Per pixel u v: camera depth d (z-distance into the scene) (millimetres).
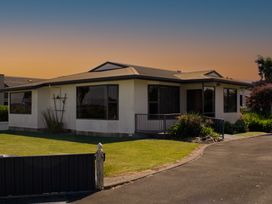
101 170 8359
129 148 14742
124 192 8094
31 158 8078
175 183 8781
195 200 7371
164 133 18719
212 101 22438
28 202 7598
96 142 17297
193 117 18375
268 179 9008
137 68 22594
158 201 7383
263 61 44344
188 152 13617
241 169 10344
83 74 24516
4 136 21047
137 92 19734
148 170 10234
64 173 8227
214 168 10555
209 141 17297
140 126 19734
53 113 24078
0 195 7961
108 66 24625
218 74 26016
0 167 7953
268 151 14039
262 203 7062
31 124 24906
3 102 45906
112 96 20312
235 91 24953
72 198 7824
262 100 30781
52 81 23750
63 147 15727
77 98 22172
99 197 7805
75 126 22359
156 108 20891
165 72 23906
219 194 7746
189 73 24719
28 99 25219
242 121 23594
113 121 20219
